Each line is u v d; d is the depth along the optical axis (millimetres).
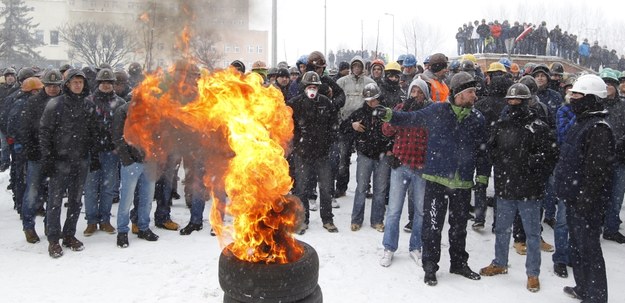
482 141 5168
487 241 6492
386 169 6645
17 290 4785
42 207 7160
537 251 4996
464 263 5344
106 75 6176
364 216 7457
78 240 5973
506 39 23531
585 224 4512
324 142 6512
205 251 5855
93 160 6281
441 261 5770
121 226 5992
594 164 4406
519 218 6070
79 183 5863
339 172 8422
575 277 4801
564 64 24219
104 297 4680
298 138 6445
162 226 6746
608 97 6504
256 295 3066
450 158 5047
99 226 6664
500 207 5227
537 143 4918
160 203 6707
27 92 6918
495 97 6348
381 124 6434
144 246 6027
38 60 29203
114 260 5562
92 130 5949
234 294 3133
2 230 6586
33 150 5957
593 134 4441
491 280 5262
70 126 5688
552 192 6898
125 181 5918
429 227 5141
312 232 6629
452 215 5246
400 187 5590
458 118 5027
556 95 6828
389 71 7383
